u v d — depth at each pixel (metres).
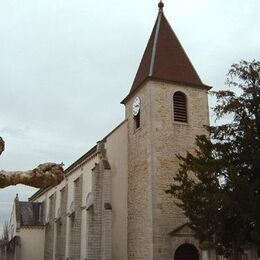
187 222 26.08
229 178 17.06
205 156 18.83
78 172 36.44
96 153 31.41
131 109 32.03
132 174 30.23
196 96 30.66
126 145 31.78
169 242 26.14
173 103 29.75
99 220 29.17
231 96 18.59
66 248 37.25
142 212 27.88
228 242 17.80
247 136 17.17
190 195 19.12
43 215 49.78
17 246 45.84
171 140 28.75
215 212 17.16
